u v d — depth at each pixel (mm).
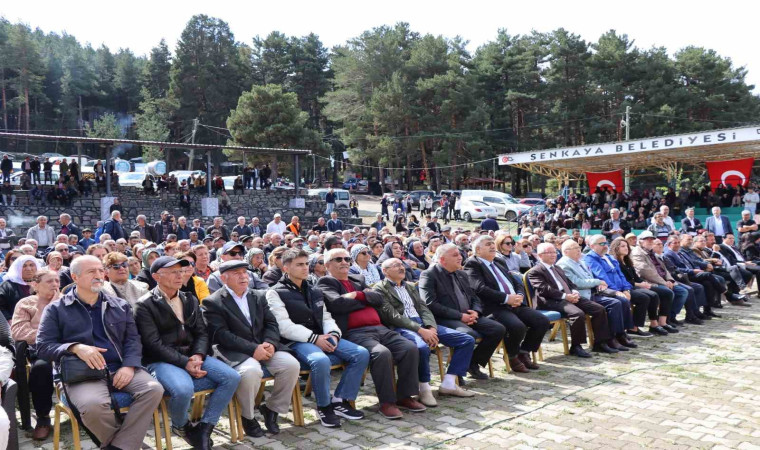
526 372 6594
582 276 7820
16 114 67250
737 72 51156
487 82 51812
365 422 5023
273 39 64500
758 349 7512
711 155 22297
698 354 7293
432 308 6223
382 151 47469
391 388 5145
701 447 4336
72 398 3998
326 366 4941
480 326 6301
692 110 47156
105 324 4266
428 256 11078
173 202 25609
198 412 4781
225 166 58562
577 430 4727
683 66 48906
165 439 4336
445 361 7316
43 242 14070
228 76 59812
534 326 6703
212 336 4895
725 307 10805
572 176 28219
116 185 24625
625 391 5777
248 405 4590
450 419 5055
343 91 51844
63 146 65875
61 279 6957
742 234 12422
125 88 76125
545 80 51906
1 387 4016
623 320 7816
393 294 5891
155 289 4656
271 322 5094
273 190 28703
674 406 5293
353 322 5535
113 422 4004
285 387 4766
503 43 53438
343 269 5852
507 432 4711
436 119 47844
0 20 70625
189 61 58875
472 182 51938
